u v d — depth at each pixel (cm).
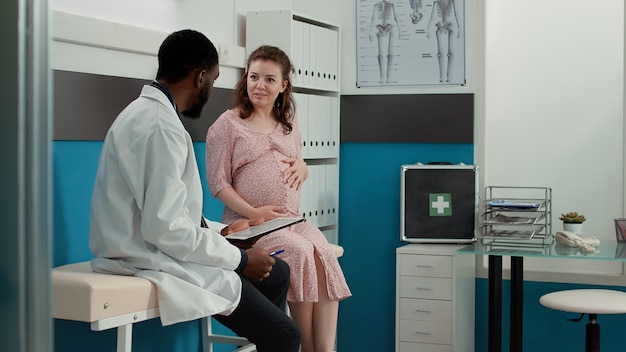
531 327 442
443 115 453
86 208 311
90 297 231
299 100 416
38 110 123
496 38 456
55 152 294
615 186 438
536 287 440
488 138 459
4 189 122
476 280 455
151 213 251
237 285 266
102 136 314
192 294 253
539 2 448
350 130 469
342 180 473
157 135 255
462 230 434
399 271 420
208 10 385
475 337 456
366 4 462
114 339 326
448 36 452
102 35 311
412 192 437
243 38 417
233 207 343
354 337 473
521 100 452
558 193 447
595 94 440
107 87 316
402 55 459
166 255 259
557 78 446
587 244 374
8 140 122
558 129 446
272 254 312
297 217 348
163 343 354
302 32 418
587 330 376
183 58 272
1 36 122
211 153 352
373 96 464
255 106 353
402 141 460
